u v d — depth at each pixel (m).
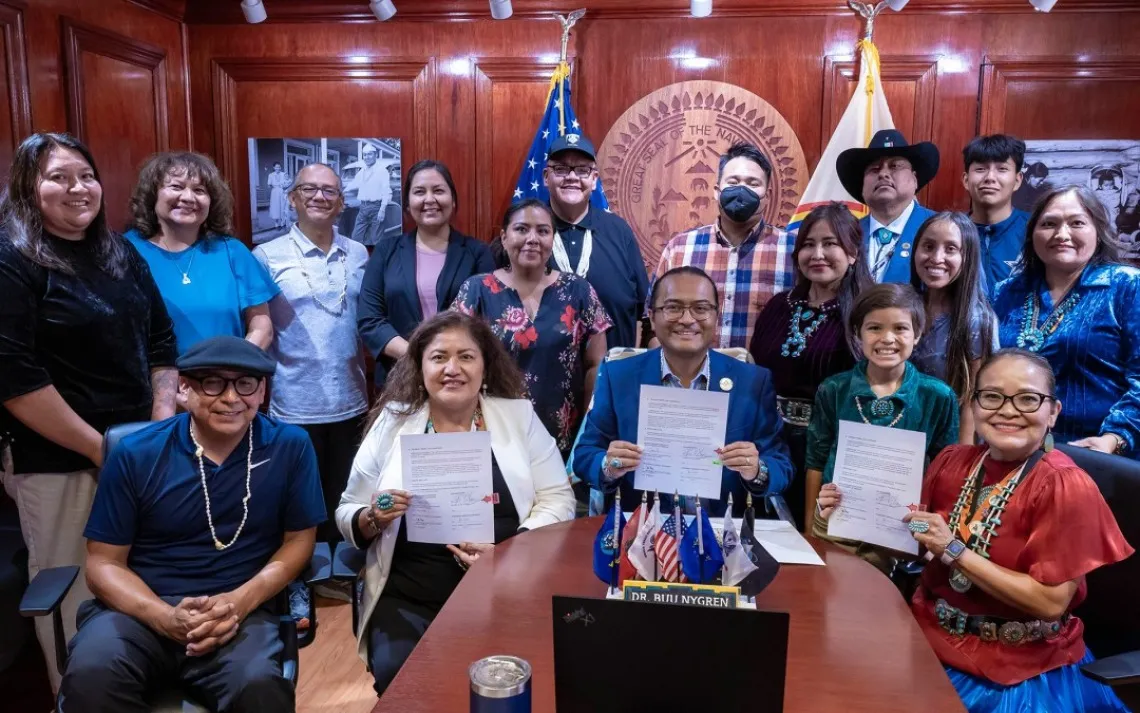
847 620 1.64
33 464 2.46
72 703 1.80
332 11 4.16
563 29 3.98
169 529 2.04
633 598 1.42
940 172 3.98
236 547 2.08
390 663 1.97
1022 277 2.86
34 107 3.40
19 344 2.33
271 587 2.05
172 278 3.05
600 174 4.18
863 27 3.91
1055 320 2.72
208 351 1.97
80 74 3.60
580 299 3.09
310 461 2.17
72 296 2.42
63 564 2.54
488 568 1.88
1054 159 3.88
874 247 3.27
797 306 2.75
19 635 2.52
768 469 2.17
